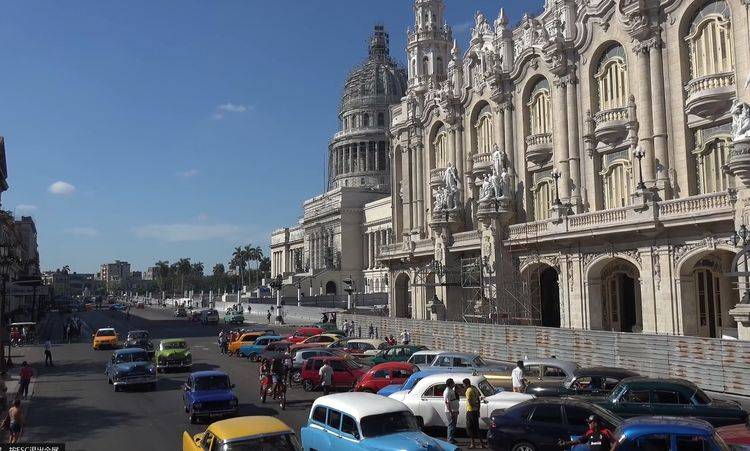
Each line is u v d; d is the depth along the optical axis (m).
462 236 61.00
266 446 15.16
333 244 147.00
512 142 57.75
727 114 39.12
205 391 26.50
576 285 47.78
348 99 165.62
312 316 96.25
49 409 30.41
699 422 14.53
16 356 55.34
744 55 37.66
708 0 40.75
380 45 170.00
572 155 50.31
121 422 26.80
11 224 106.50
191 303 163.50
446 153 68.06
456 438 22.62
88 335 80.44
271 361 33.03
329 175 173.12
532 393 23.92
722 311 39.69
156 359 42.34
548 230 49.47
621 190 46.97
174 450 21.89
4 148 94.12
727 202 36.16
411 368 29.41
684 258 39.50
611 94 48.00
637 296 46.38
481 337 44.84
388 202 128.88
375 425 16.47
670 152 42.78
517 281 53.88
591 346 35.97
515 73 56.78
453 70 67.00
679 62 42.28
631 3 44.28
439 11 78.38
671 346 31.58
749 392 28.05
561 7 52.34
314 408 18.41
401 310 76.56
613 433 15.59
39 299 123.38
